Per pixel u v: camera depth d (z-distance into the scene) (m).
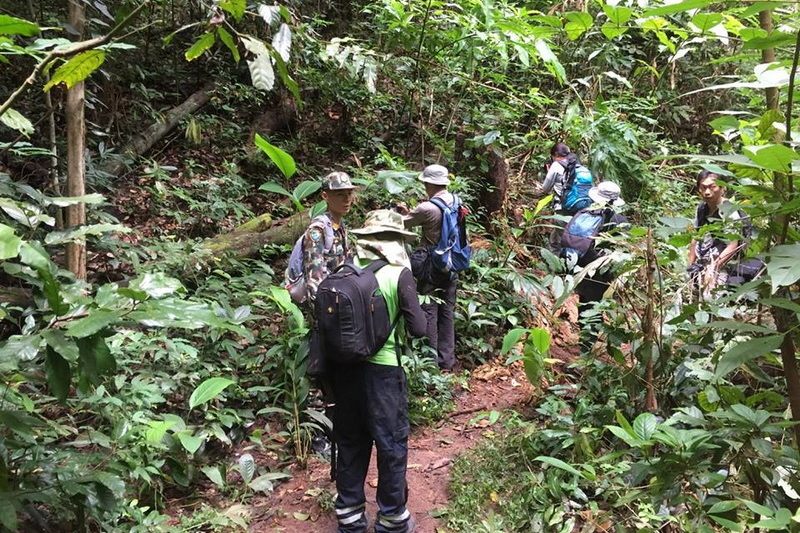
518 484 3.08
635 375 3.21
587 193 5.50
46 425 2.17
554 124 6.98
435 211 4.16
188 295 4.18
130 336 3.33
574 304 5.38
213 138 6.80
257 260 5.11
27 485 1.99
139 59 7.11
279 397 3.71
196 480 3.15
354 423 2.76
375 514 3.02
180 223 5.21
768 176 1.63
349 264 2.69
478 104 7.28
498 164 6.18
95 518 2.19
